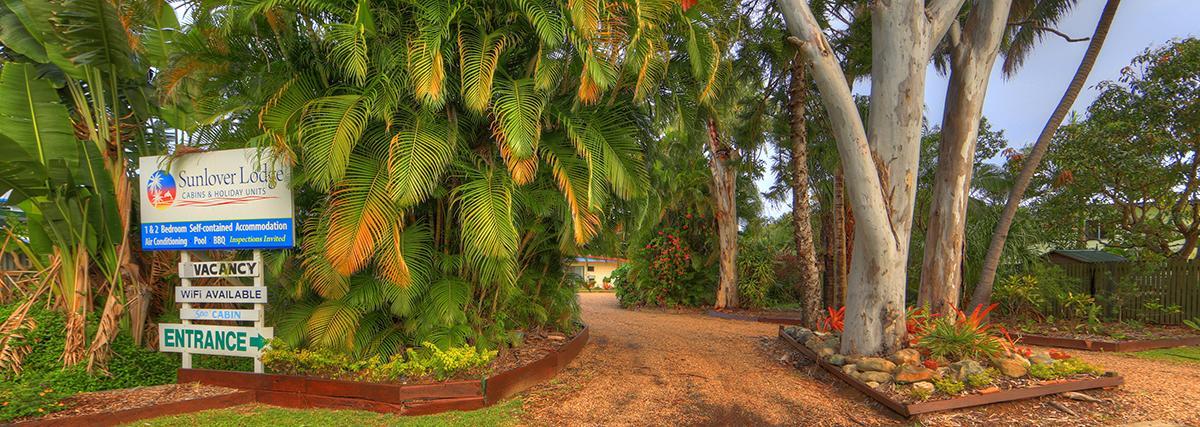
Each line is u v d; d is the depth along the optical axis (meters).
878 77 6.56
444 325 6.04
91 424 5.03
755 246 17.28
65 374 6.16
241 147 6.58
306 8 5.64
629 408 5.55
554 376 6.80
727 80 7.68
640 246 17.03
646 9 5.81
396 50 5.68
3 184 6.41
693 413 5.41
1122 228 12.86
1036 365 5.86
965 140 7.84
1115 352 8.40
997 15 7.62
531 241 7.40
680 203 17.05
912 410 5.07
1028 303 10.83
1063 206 13.01
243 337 6.25
